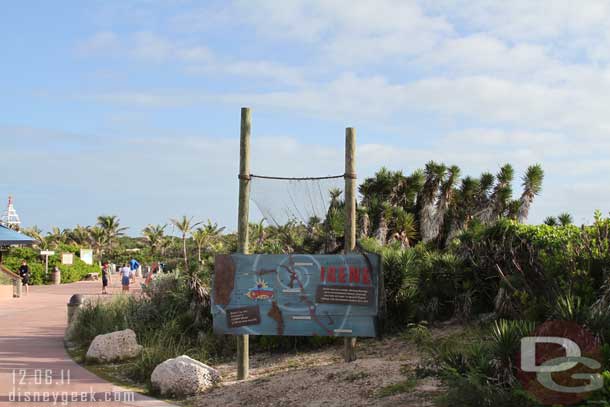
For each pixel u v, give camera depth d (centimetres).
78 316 1593
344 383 850
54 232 8888
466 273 1249
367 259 1012
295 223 1085
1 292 3145
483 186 2231
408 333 1171
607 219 984
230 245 1485
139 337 1397
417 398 743
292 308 1019
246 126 1052
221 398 884
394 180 2141
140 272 5400
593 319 701
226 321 1026
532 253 1093
